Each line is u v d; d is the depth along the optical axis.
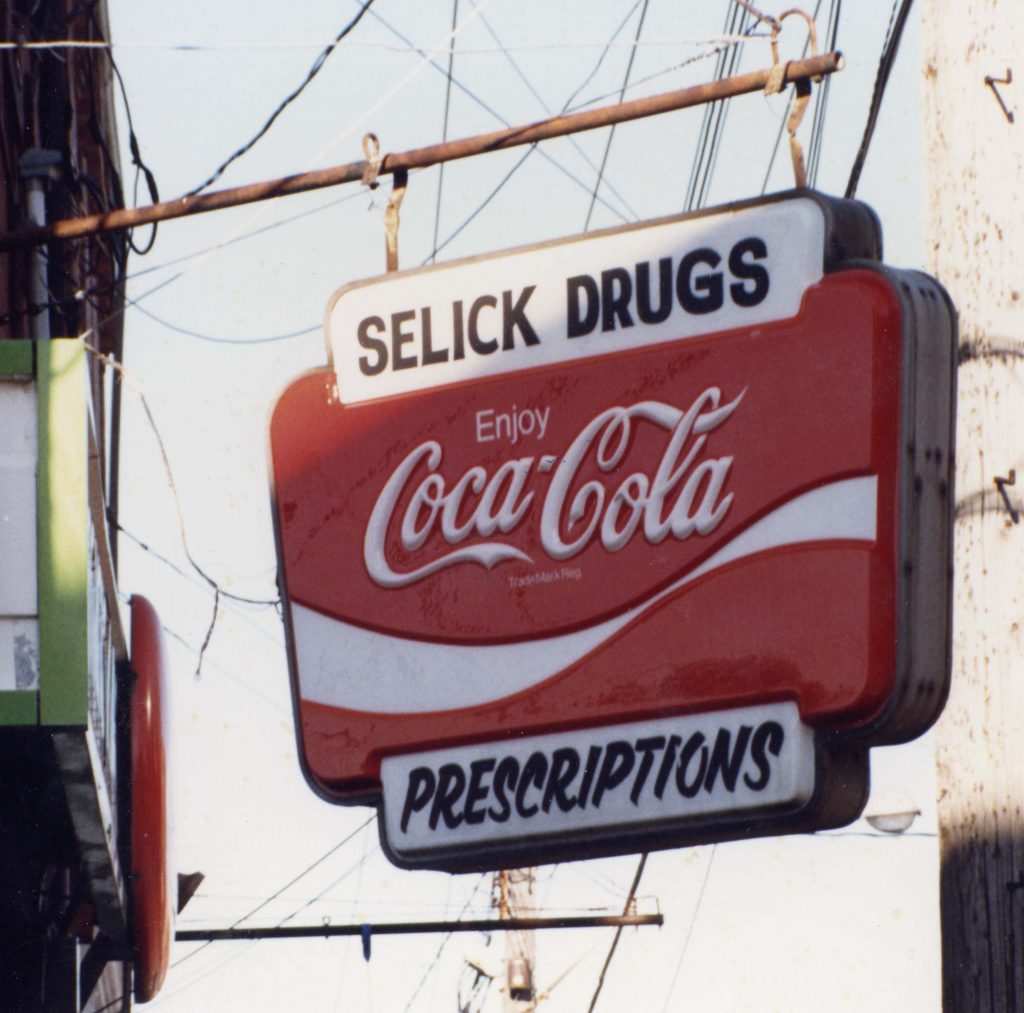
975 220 13.62
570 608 13.95
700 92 14.50
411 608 14.47
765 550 13.41
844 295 13.52
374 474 14.80
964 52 13.95
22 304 25.38
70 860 18.83
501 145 14.98
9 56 24.38
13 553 14.81
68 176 26.42
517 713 13.93
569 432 14.26
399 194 15.30
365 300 15.08
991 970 12.50
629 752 13.55
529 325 14.56
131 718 20.36
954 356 13.52
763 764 13.09
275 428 15.13
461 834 13.91
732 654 13.34
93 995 31.97
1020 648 12.89
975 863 12.71
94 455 16.16
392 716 14.32
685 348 14.01
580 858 13.80
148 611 21.08
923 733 13.18
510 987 43.00
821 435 13.40
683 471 13.81
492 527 14.35
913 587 13.04
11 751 15.48
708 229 14.12
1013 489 13.12
